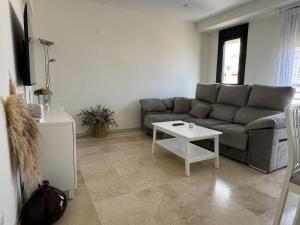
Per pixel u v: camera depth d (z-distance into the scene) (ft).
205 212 5.59
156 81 15.16
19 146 4.27
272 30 12.42
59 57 11.80
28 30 6.17
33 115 5.83
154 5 12.50
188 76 16.52
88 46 12.47
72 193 6.12
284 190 4.56
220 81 16.19
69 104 12.44
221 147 9.79
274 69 12.46
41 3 11.01
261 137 8.04
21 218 4.76
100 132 12.66
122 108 14.16
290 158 4.42
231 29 14.84
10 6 5.19
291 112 4.41
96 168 8.23
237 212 5.60
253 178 7.60
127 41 13.61
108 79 13.38
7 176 3.86
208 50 17.08
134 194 6.41
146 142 11.86
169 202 6.02
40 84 11.48
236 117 10.95
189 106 14.25
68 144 5.89
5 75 4.29
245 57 14.15
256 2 11.64
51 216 4.81
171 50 15.42
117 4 12.48
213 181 7.34
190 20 15.38
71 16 11.78
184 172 8.01
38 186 5.26
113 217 5.32
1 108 3.75
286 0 10.30
